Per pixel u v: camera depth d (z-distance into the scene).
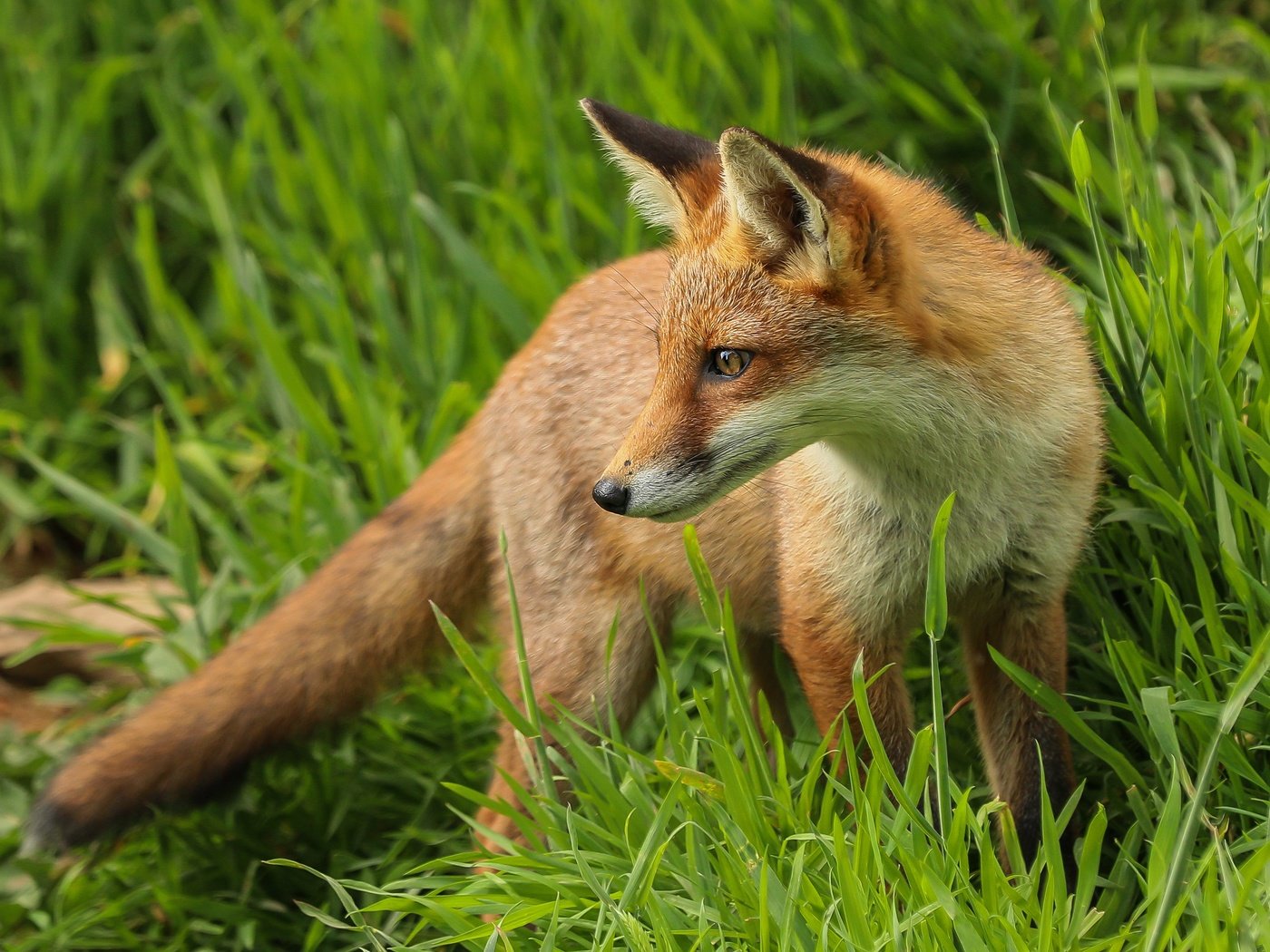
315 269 10.88
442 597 8.23
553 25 11.72
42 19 12.80
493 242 10.27
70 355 11.84
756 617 7.40
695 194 6.53
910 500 6.28
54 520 11.62
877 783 5.88
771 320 6.00
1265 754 6.21
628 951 5.83
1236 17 10.61
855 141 10.34
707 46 10.39
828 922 5.47
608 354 7.38
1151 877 5.39
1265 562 6.35
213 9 12.65
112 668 10.09
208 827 8.23
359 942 7.50
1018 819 6.55
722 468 6.07
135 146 12.43
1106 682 6.99
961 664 7.45
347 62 11.30
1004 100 10.05
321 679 8.11
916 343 6.00
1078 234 9.70
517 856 6.39
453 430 9.56
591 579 7.51
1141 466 6.93
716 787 6.09
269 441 10.19
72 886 8.05
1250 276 6.68
